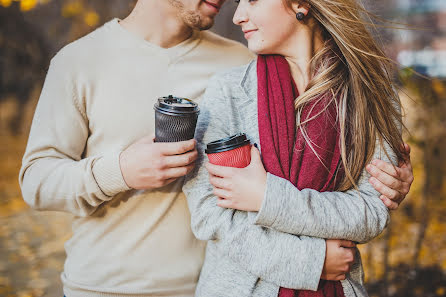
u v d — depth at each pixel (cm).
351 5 184
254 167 162
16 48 696
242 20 177
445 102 381
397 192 172
